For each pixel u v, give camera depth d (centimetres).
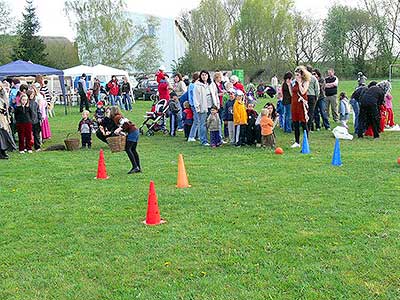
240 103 1328
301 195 780
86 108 2789
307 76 1245
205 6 6172
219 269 509
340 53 6812
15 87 1566
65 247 590
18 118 1351
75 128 1977
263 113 1305
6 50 5300
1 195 859
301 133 1536
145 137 1617
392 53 6669
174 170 1030
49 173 1050
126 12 5322
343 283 462
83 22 5031
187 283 479
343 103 1606
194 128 1476
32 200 813
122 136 1308
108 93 3083
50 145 1513
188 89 1470
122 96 2884
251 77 6072
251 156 1177
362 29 6781
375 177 890
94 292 470
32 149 1410
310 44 7138
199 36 6200
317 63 7050
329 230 607
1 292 477
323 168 992
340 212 677
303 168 999
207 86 1386
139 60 5266
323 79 1580
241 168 1023
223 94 1470
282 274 489
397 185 823
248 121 1334
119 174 1008
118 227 654
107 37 5012
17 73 2270
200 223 655
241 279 481
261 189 830
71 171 1063
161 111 1684
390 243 555
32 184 942
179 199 780
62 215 719
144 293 462
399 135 1471
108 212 725
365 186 824
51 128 1986
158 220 665
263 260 524
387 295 438
